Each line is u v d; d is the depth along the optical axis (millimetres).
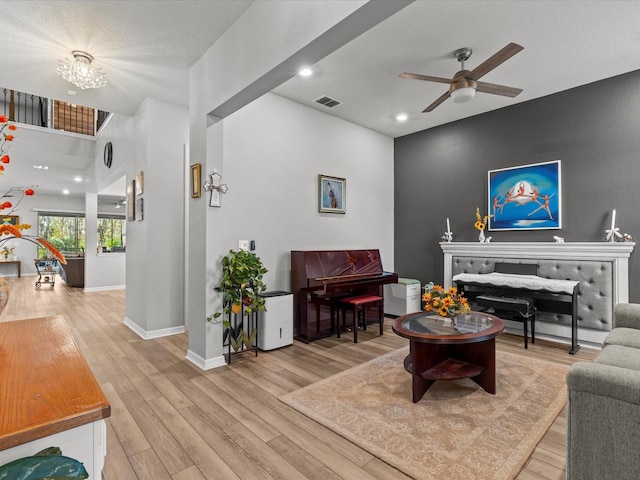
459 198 4945
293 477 1709
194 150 3387
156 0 2453
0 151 1470
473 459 1813
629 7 2559
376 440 1995
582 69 3488
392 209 5754
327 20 1914
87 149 7555
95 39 2932
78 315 5434
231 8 2568
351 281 4070
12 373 1052
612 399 1234
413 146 5527
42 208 11609
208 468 1777
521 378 2871
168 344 3895
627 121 3559
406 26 2805
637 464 1191
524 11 2617
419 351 2518
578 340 3789
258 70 2467
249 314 3754
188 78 3676
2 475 670
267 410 2365
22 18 2627
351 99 4258
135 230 4566
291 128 4285
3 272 11164
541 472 1725
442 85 3875
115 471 1749
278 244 4141
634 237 3520
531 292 3910
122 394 2613
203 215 3219
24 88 3910
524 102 4281
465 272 4703
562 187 3979
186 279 4473
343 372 3037
